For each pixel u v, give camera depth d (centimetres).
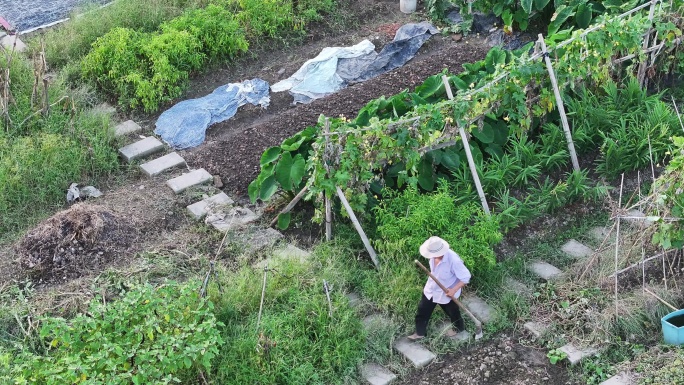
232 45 1633
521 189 1282
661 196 1047
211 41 1622
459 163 1245
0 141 1344
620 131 1319
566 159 1332
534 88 1310
